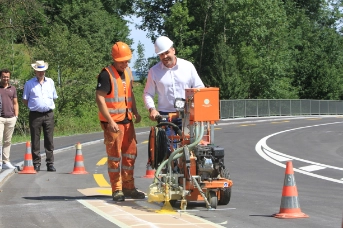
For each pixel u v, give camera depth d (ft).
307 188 36.55
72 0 192.85
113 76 28.71
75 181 38.52
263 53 198.08
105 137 28.99
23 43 107.96
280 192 34.30
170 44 28.86
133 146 29.76
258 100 164.55
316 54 214.07
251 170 46.88
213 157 26.37
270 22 199.93
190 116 26.61
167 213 25.75
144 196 30.35
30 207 27.40
